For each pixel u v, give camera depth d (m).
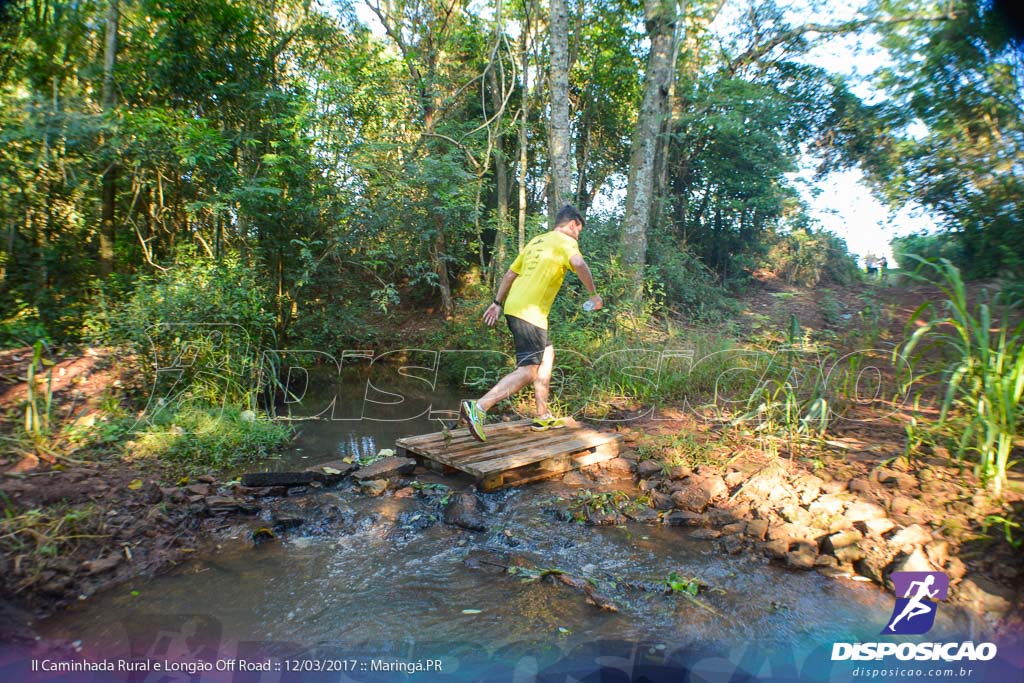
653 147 10.30
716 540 3.30
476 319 9.09
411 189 8.21
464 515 3.54
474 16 11.83
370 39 10.81
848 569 2.96
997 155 10.20
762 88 12.34
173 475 3.97
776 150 12.44
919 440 4.09
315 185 7.80
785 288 12.64
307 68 9.24
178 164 7.48
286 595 2.70
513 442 4.50
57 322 6.83
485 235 12.34
